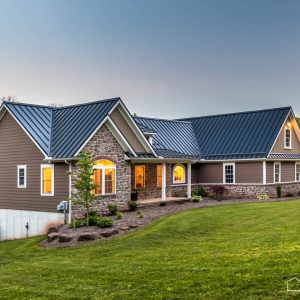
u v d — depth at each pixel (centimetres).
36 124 2684
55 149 2520
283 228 1792
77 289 1122
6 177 2744
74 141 2497
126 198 2742
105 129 2627
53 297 1069
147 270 1245
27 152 2636
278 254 1240
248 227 1912
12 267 1561
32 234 2597
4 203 2748
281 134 3747
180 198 3228
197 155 3741
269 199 3359
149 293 1007
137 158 2780
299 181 3962
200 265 1228
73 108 2834
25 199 2641
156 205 2923
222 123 3997
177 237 1852
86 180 2189
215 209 2541
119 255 1574
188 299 925
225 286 976
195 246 1599
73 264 1478
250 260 1205
